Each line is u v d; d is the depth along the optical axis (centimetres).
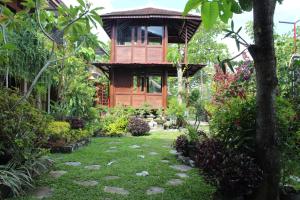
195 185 452
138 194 408
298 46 1044
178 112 1252
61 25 462
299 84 492
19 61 756
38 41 834
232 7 185
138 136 1162
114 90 1755
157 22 1739
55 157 660
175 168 568
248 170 321
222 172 334
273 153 305
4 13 454
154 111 1686
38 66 848
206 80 2584
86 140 920
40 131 480
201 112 740
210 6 177
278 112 361
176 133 1248
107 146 865
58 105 1093
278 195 314
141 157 679
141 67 1728
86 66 1612
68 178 475
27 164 449
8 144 432
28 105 466
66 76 1152
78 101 1181
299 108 399
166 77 1725
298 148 359
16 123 433
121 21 1744
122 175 505
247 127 358
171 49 1645
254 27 270
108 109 1470
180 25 1777
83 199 382
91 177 484
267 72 284
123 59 1739
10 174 397
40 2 515
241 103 388
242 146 358
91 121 1198
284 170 359
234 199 347
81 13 411
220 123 396
